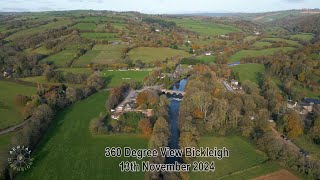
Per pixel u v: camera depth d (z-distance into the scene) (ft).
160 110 533.96
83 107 604.90
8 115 519.60
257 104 563.07
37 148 434.71
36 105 536.01
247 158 403.75
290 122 467.11
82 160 402.72
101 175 367.45
